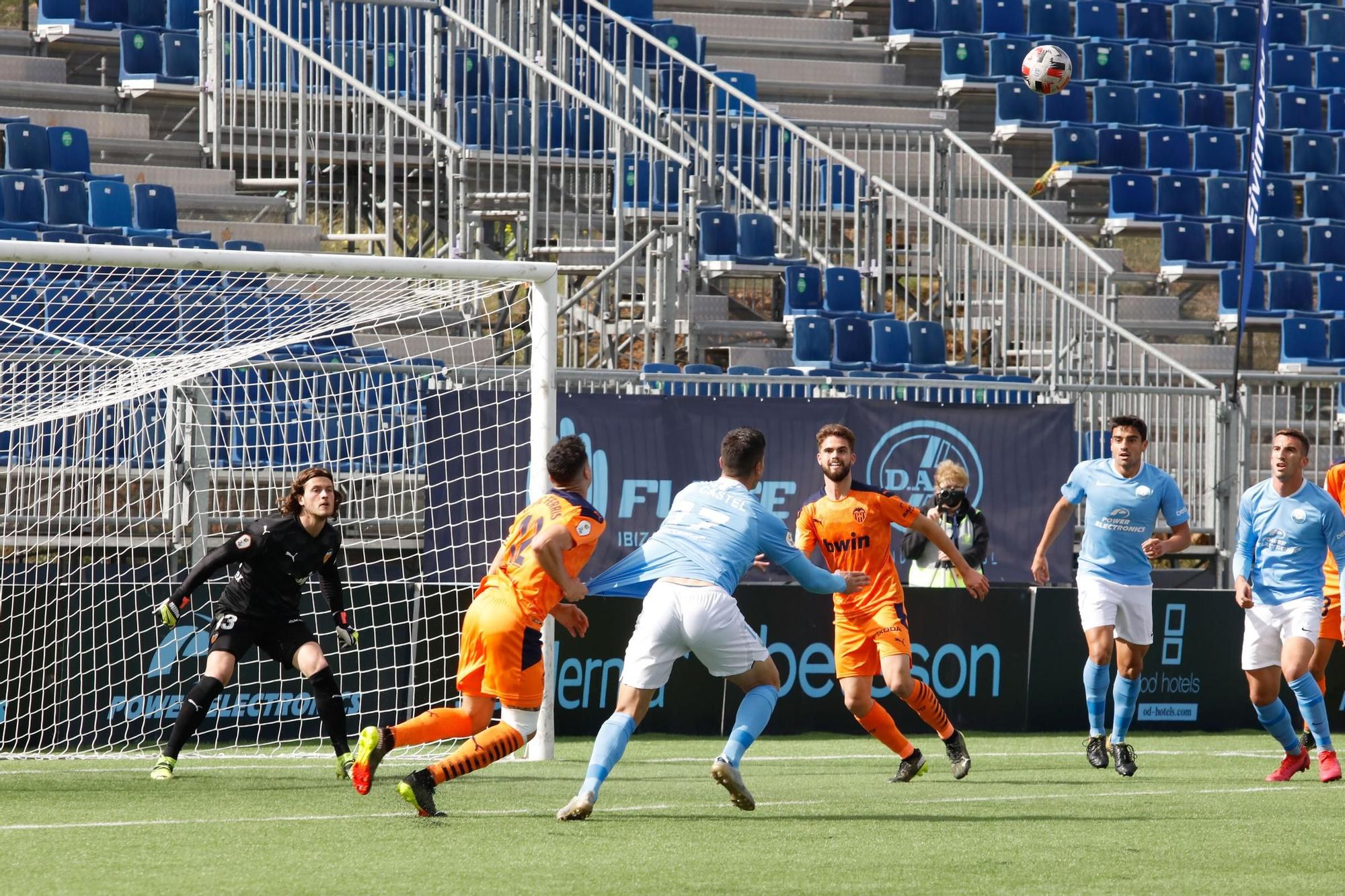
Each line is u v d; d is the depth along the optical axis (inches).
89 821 848.3
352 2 2497.5
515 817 872.9
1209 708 1584.6
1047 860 735.1
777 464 1716.3
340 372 1675.7
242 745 1346.0
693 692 1456.7
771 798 992.2
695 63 2965.1
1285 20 3484.3
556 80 2325.3
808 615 1496.1
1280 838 820.0
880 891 648.4
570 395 1668.3
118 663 1338.6
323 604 1378.0
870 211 2477.9
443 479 1592.0
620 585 862.5
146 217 2218.3
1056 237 2674.7
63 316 1711.4
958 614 1528.1
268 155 2491.4
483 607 869.2
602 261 2399.1
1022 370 2269.9
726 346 2357.3
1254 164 2123.5
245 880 654.5
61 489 1546.5
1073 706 1552.7
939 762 1269.7
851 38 3398.1
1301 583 1130.7
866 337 2273.6
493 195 2417.6
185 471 1544.0
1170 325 2679.6
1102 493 1200.8
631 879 666.8
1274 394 2052.2
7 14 3491.6
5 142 2331.4
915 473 1753.2
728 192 2600.9
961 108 3243.1
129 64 2564.0
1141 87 3201.3
